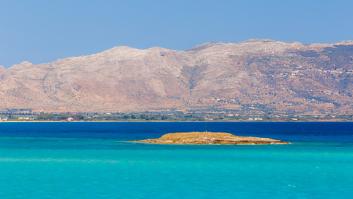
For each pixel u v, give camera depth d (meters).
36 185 127.81
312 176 142.38
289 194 117.56
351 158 184.50
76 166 164.00
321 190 121.88
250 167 160.00
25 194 116.69
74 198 112.44
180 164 167.25
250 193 118.12
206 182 132.25
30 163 172.88
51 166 164.62
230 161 174.38
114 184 129.00
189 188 123.62
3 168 160.25
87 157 189.62
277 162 172.25
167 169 155.88
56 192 118.75
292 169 155.88
